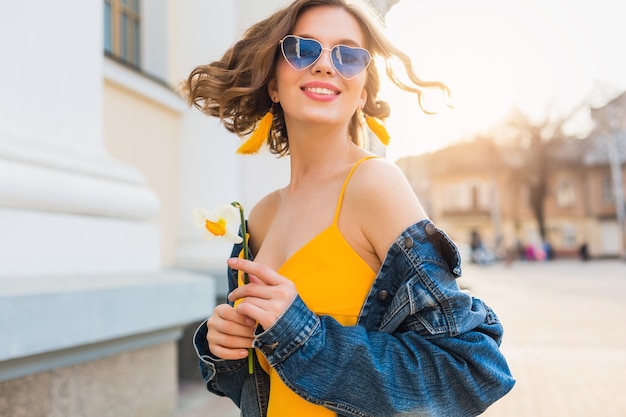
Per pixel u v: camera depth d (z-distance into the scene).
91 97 3.96
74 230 3.54
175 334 3.79
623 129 47.03
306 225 1.15
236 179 5.60
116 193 3.93
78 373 3.03
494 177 54.22
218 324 1.08
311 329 0.99
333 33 1.18
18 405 2.68
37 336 2.59
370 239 1.08
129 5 5.56
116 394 3.29
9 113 3.34
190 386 4.63
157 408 3.64
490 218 54.66
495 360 1.02
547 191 52.41
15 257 3.14
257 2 3.42
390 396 0.96
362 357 0.97
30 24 3.49
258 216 1.40
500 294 14.30
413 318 1.02
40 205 3.33
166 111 5.53
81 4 3.89
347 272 1.08
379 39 1.25
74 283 3.04
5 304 2.45
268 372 1.19
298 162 1.27
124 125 4.95
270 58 1.21
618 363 5.73
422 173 55.59
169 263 5.44
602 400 4.41
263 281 1.01
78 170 3.67
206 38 5.58
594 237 51.72
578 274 25.27
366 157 1.15
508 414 4.10
